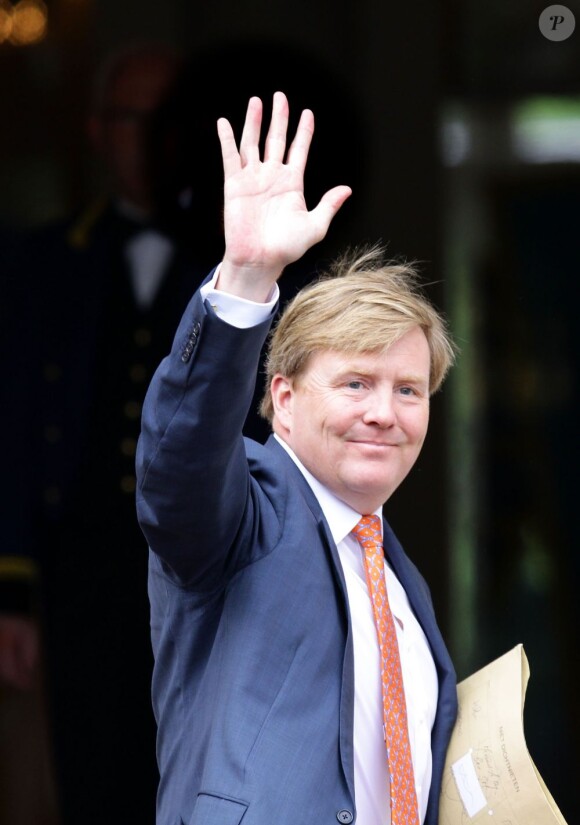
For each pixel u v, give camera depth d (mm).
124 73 16875
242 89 17391
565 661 19906
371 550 9430
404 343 9242
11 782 15914
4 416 15773
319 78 18141
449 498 19891
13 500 15695
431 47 19281
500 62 19844
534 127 20000
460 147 19812
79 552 15758
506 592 20000
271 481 9227
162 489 8398
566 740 20031
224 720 8547
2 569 15633
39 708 15883
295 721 8602
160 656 9273
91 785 15727
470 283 19906
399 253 19438
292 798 8398
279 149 8727
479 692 9812
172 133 16406
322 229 8500
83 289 16000
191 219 16125
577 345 20047
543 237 20047
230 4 17953
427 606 10023
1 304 15852
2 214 16578
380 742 9031
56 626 15758
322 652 8797
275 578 8867
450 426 19984
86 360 15883
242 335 8242
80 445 15805
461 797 9438
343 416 9141
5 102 17266
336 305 9211
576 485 19953
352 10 18719
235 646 8719
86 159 16672
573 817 19844
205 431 8281
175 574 8867
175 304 15977
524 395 20109
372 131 19047
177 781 9016
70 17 17625
